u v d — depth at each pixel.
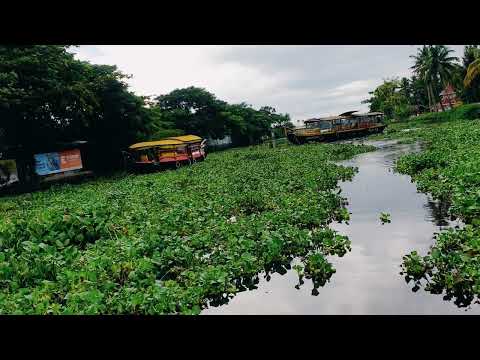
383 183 14.01
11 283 6.41
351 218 9.59
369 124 48.59
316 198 11.09
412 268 6.04
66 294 5.93
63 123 30.88
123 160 34.28
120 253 7.48
